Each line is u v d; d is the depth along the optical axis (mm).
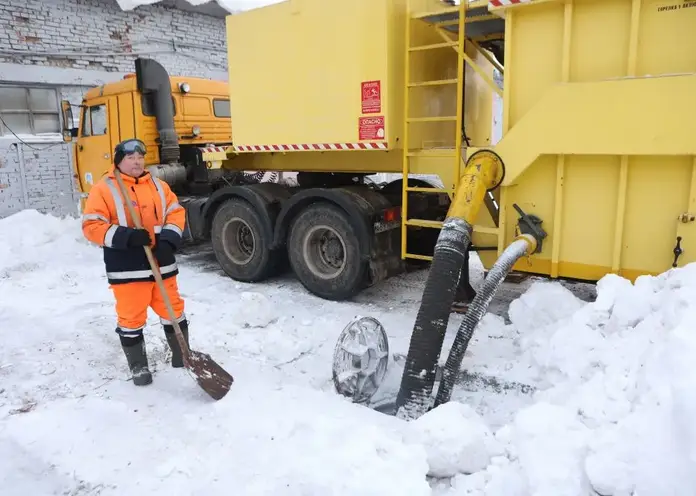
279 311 5223
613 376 2643
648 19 3412
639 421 2211
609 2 3516
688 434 1994
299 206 5602
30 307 5434
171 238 3639
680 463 1975
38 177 10008
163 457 2793
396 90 4770
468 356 3762
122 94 7273
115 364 4055
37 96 9867
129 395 3523
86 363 4074
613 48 3545
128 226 3514
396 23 4672
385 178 7227
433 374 3260
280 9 5188
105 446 2912
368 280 5352
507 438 2676
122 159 3521
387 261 5418
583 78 3666
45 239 7836
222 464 2666
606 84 3439
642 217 3586
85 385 3719
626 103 3391
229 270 6289
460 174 4484
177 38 11305
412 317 5023
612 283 3250
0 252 7137
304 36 5066
